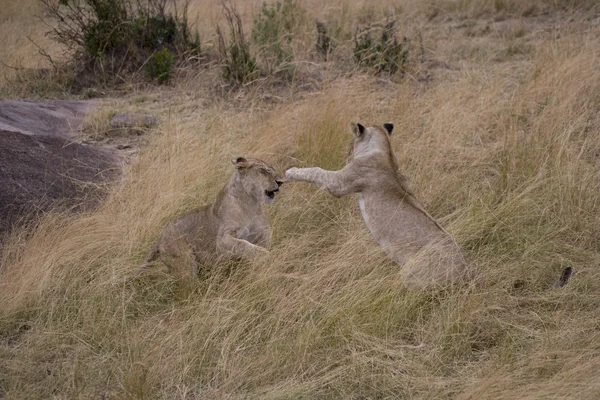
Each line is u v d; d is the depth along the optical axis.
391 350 8.47
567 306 9.20
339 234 10.96
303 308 9.09
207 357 8.59
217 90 17.56
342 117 13.64
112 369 8.48
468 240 10.69
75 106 17.19
